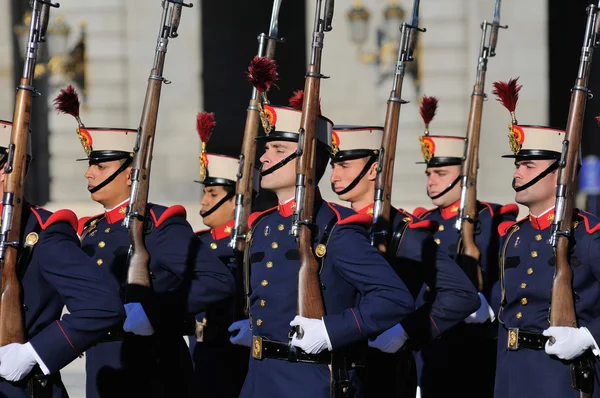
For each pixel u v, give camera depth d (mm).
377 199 27375
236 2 79000
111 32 70750
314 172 23188
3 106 69812
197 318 32406
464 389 32312
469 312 26094
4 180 22062
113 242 29141
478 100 35562
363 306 22375
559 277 25578
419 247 26516
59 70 70500
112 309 21609
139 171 27844
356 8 67000
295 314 23359
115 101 70875
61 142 71250
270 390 23312
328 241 23016
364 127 28500
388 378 26516
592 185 60656
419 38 66812
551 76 85312
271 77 24422
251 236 24859
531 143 27469
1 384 21906
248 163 30672
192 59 71250
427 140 36625
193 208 70250
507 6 65125
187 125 71562
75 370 47094
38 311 22203
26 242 22000
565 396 25688
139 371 27859
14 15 70000
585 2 84750
